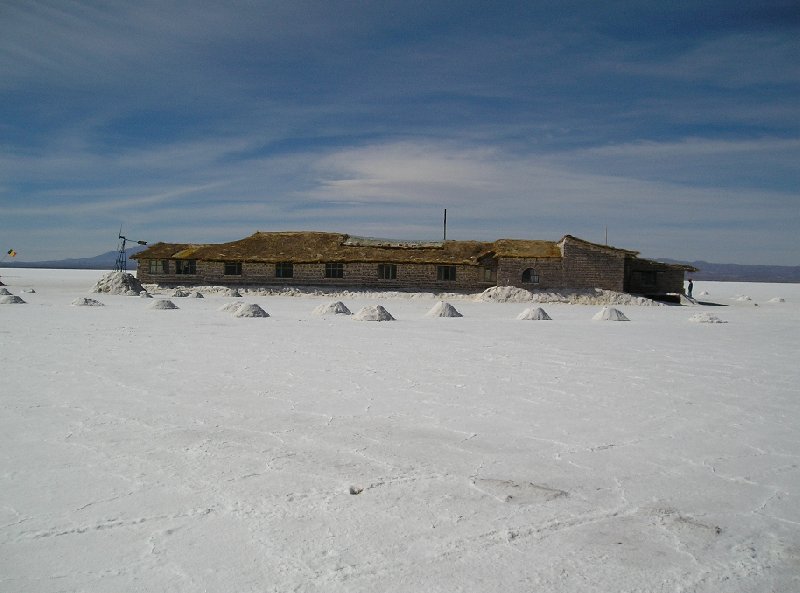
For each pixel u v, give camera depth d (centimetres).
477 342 1506
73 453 562
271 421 689
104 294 3659
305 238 4788
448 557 373
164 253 4509
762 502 471
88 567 355
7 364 1050
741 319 2619
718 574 357
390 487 488
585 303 3766
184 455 561
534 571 358
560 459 568
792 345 1538
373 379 959
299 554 374
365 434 642
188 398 801
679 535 410
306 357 1192
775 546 395
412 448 594
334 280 4347
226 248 4600
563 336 1703
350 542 391
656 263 4266
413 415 728
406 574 352
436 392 866
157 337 1495
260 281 4388
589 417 732
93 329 1655
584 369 1095
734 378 1022
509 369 1080
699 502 469
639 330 1948
